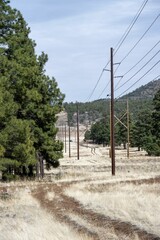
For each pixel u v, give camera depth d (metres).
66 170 68.06
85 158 106.19
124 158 98.12
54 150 50.09
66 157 118.75
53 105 49.34
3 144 38.09
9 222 20.44
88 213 22.78
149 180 39.16
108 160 93.44
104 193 30.28
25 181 44.03
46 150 49.38
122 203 23.14
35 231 15.93
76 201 27.97
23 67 42.38
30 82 44.12
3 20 43.06
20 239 14.69
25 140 40.12
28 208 26.47
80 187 36.09
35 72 43.72
